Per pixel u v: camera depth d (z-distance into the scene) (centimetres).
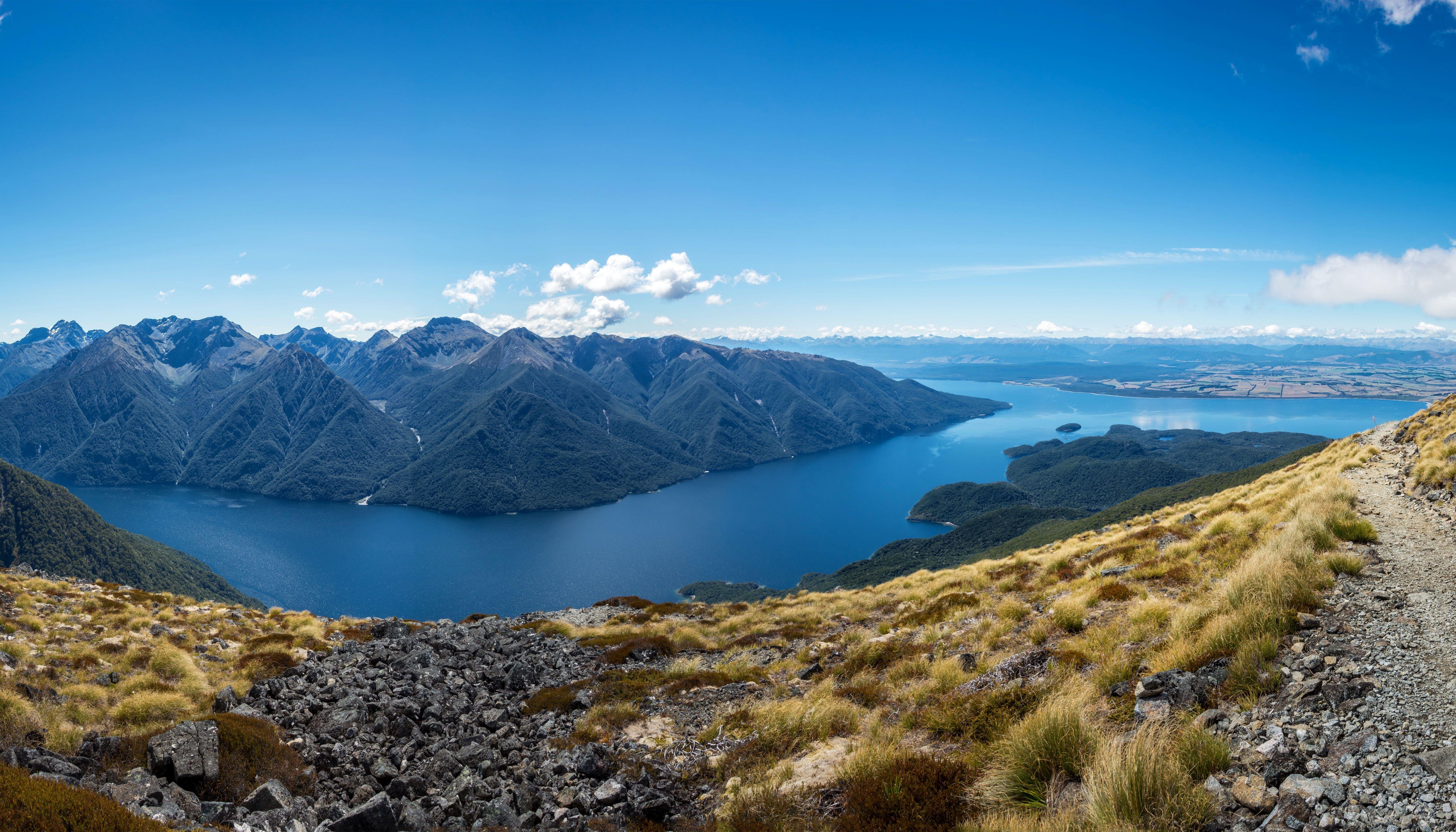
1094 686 1252
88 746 1235
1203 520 3042
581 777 1377
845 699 1630
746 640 2883
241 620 3025
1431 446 2980
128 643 2294
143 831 820
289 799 1207
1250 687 1045
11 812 738
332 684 1981
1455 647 1044
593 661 2623
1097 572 2375
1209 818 801
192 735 1280
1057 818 861
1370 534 1794
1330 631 1184
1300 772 826
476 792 1316
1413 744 815
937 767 1047
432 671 2223
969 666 1648
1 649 1958
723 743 1538
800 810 1059
